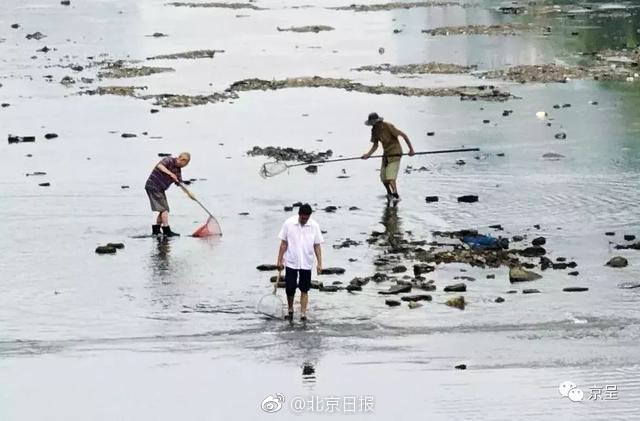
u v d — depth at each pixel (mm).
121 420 32125
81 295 43375
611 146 68625
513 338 38188
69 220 54406
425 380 34688
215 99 90500
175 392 34188
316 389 34188
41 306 42219
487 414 32000
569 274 44469
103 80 102625
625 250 47594
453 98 88000
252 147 71500
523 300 41719
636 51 111750
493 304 41344
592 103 83625
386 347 37750
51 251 49250
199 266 46781
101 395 34000
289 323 40125
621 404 32531
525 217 52969
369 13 167875
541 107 82750
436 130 75062
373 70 105562
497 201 56031
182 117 82875
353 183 61094
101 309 41844
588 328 38906
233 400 33469
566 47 117062
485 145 69688
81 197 58938
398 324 39719
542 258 45781
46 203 57719
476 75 100062
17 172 65000
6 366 36531
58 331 39688
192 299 42719
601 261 46125
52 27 153375
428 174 62312
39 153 70500
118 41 136000
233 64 112562
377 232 50938
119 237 51438
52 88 97938
